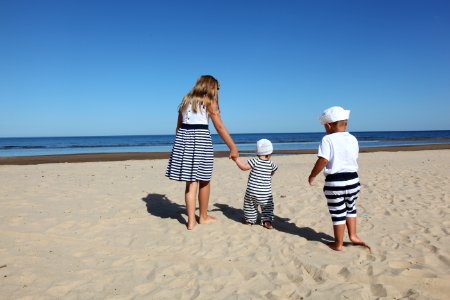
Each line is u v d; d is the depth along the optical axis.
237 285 2.95
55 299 2.75
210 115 4.38
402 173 9.45
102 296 2.79
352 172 3.61
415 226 4.49
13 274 3.16
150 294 2.81
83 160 17.12
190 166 4.29
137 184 7.68
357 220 4.80
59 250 3.74
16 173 9.92
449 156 16.89
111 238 4.11
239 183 7.96
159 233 4.29
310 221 4.82
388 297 2.70
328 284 2.93
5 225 4.52
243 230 4.40
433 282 2.89
